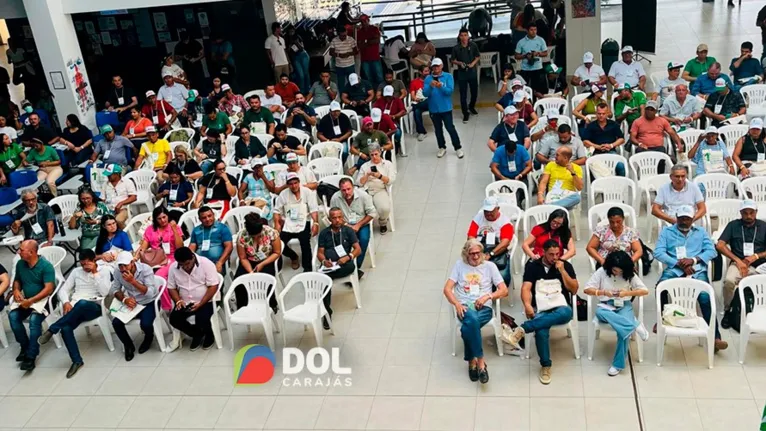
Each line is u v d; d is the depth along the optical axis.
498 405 6.30
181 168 10.35
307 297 7.47
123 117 13.48
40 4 12.91
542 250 7.26
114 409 6.86
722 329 6.96
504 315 7.09
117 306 7.49
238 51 15.98
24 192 9.27
